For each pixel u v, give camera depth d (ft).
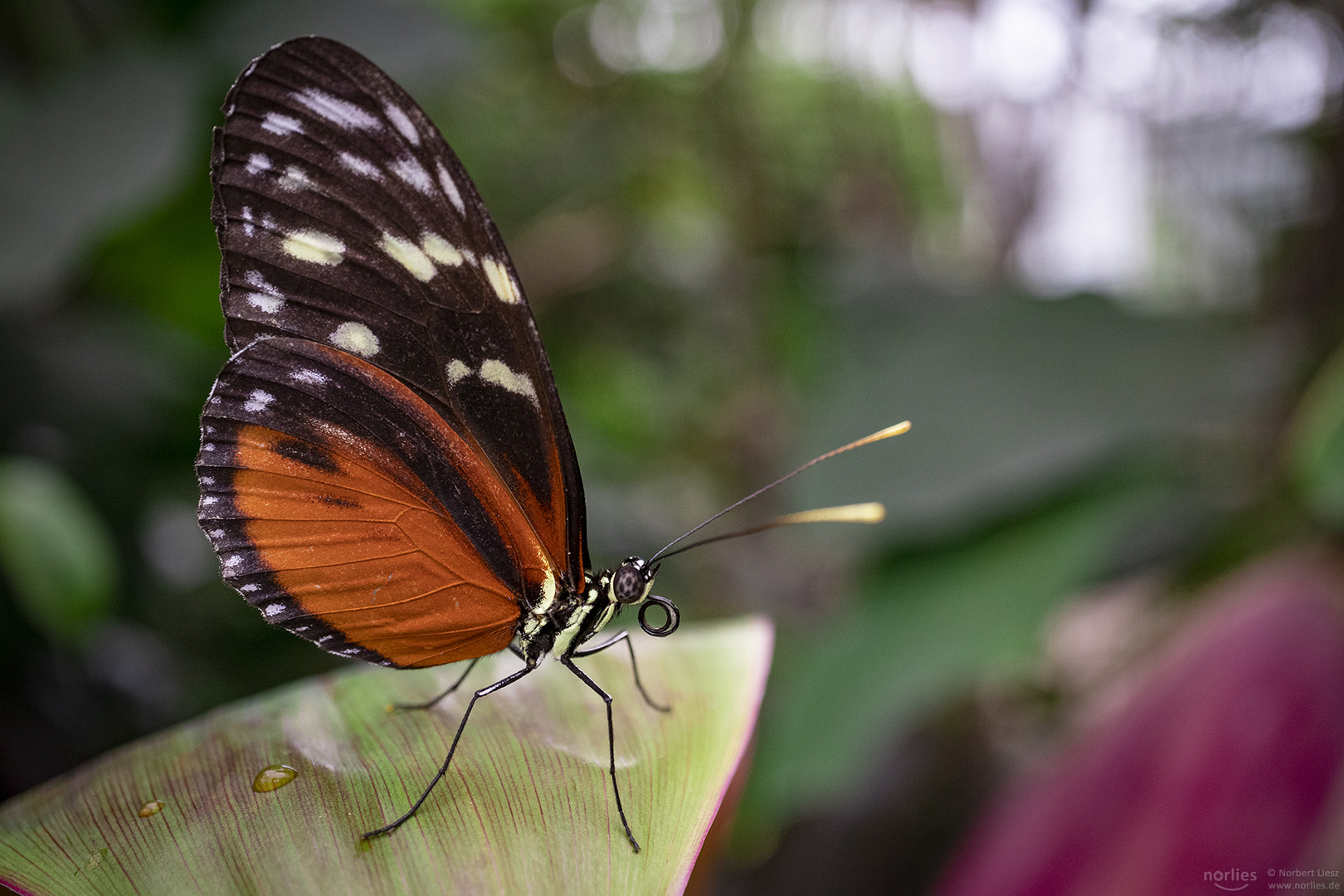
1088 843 0.63
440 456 0.56
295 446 0.56
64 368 0.85
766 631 0.58
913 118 1.63
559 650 0.57
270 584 0.57
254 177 0.56
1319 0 0.96
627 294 1.88
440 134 0.56
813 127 1.70
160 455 0.91
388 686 0.56
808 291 1.07
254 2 0.89
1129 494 0.75
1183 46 1.10
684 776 0.52
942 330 0.84
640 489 1.66
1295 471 0.72
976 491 0.73
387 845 0.50
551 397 0.57
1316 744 0.62
